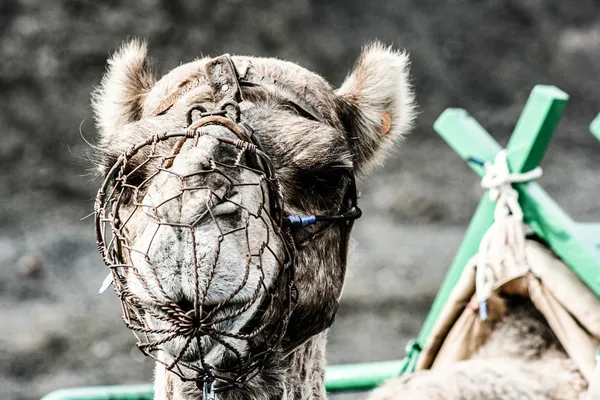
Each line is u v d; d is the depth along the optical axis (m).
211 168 3.80
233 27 29.14
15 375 15.55
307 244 4.60
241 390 4.58
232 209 3.75
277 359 4.63
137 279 3.81
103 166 4.67
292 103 4.73
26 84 25.97
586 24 36.19
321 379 5.19
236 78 4.55
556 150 30.62
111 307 18.28
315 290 4.68
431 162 28.16
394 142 5.72
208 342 3.94
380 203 25.28
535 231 5.60
